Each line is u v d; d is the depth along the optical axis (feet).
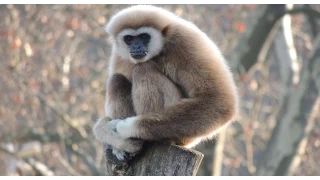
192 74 29.81
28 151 63.93
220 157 59.93
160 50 30.68
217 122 29.37
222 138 59.77
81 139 62.28
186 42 30.30
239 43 64.59
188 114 29.12
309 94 69.87
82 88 70.69
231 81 30.48
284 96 67.46
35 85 59.82
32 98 60.80
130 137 28.68
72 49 65.26
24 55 60.13
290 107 65.67
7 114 61.16
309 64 66.39
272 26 64.44
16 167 62.64
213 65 29.89
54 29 63.31
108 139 29.17
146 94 29.40
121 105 30.60
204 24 71.97
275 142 65.51
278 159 64.34
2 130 61.52
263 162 66.23
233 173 72.69
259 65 72.33
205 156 59.06
